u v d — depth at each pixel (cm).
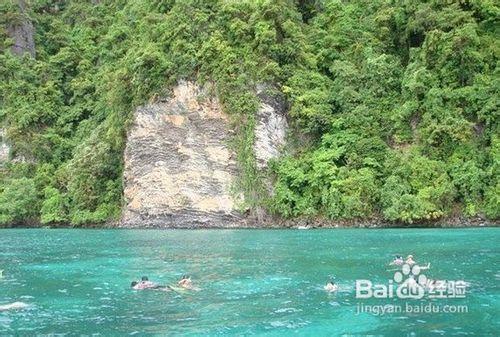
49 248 3003
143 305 1468
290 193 4353
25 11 7531
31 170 5897
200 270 2050
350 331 1170
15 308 1449
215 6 5016
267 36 4738
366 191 4141
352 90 4775
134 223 4731
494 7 4775
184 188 4603
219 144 4628
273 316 1309
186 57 4762
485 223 3969
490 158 4206
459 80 4559
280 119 4731
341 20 5484
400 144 4553
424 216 3906
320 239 3162
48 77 6669
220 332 1174
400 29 5175
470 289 1584
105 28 7319
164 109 4766
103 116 6034
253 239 3278
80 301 1535
